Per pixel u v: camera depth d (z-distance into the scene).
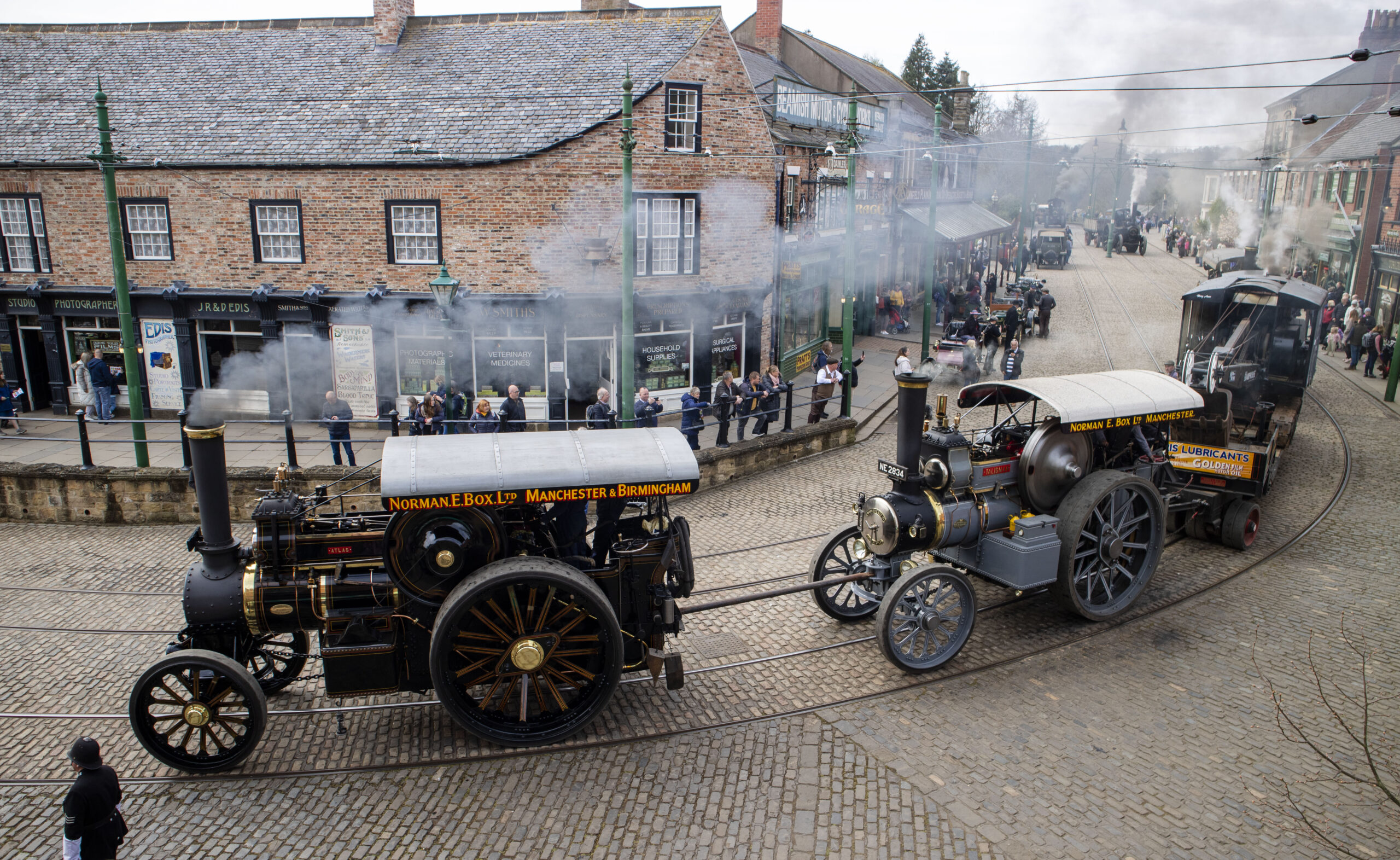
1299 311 15.12
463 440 7.16
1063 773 6.73
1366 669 8.27
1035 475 8.77
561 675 6.87
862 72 33.97
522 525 7.02
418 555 6.53
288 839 5.96
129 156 16.88
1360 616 9.41
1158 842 5.96
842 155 24.08
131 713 6.39
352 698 7.74
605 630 6.66
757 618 9.36
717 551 11.22
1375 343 22.84
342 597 6.63
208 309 17.38
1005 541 8.54
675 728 7.31
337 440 13.52
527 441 7.21
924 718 7.50
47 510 12.44
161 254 17.50
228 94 18.05
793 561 10.90
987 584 10.42
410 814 6.23
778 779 6.66
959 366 22.23
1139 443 9.77
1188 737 7.21
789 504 13.27
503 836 6.02
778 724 7.39
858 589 8.94
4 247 17.92
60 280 17.77
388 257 16.88
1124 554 9.38
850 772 6.75
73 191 17.27
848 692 7.91
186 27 19.64
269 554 6.65
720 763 6.86
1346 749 7.03
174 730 6.55
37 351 18.72
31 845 5.87
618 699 7.76
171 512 12.41
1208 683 8.07
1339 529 12.06
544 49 18.05
